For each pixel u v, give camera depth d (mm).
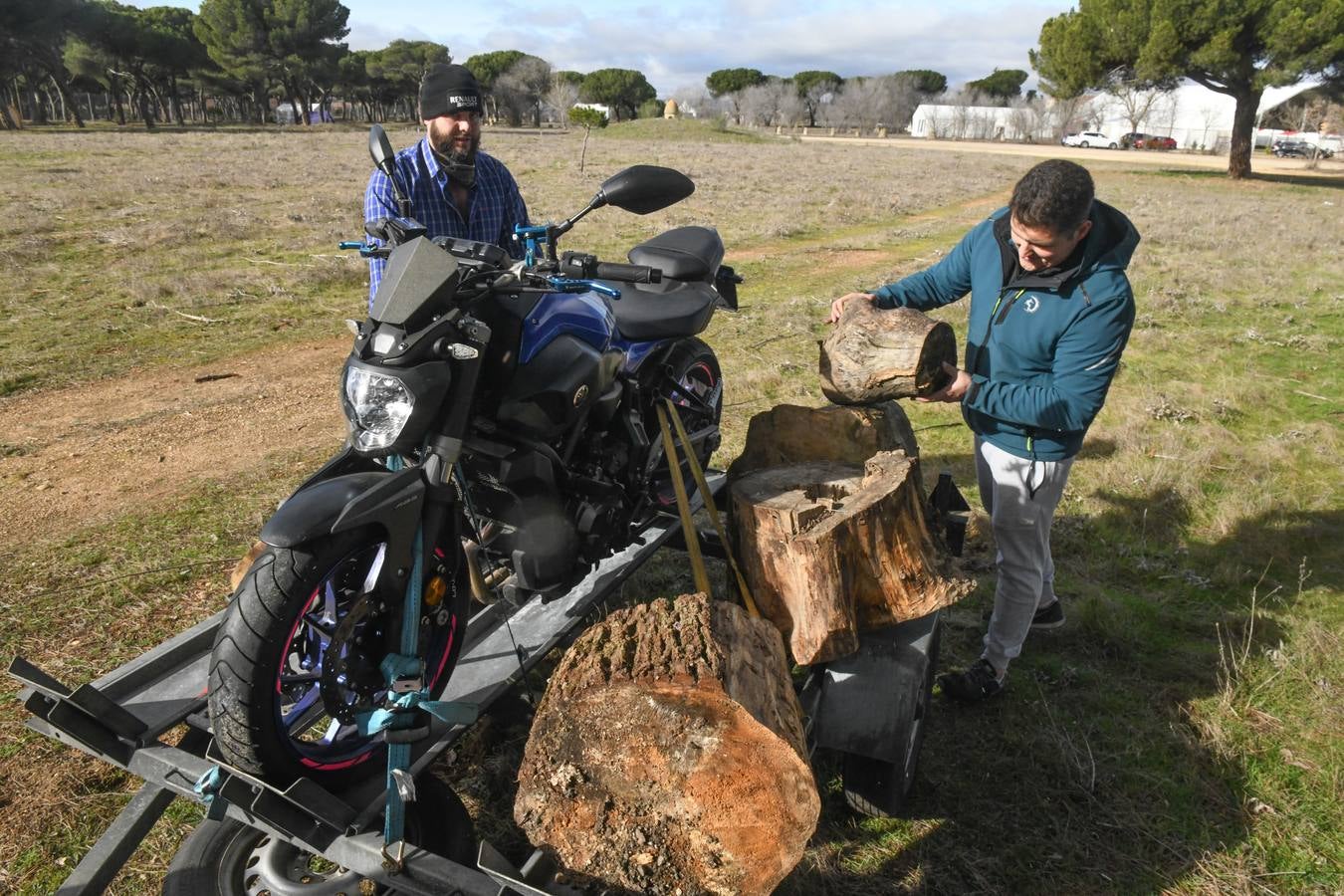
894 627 3133
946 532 3885
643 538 3824
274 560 2318
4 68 64125
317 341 9492
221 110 106500
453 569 2715
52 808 3141
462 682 2953
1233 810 3291
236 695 2246
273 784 2367
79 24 66812
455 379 2525
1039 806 3305
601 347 3156
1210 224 20047
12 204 17219
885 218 20391
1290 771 3492
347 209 18219
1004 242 3324
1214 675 4082
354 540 2404
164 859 2934
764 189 25141
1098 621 4402
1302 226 20406
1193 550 5246
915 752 3305
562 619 3352
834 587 2887
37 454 6355
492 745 3490
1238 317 11016
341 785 2504
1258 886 2957
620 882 2139
